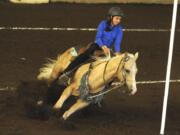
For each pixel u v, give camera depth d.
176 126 12.02
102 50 11.50
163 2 33.72
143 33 24.25
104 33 11.58
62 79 11.91
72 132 10.93
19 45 19.86
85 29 23.62
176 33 25.00
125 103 13.70
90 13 28.00
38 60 17.94
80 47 11.93
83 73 11.11
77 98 12.71
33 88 13.52
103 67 10.78
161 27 26.03
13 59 17.80
